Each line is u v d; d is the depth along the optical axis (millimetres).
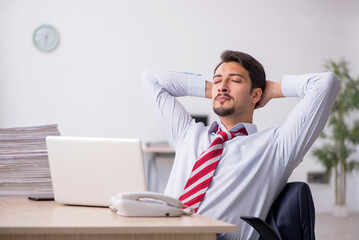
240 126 1919
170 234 1148
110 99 6230
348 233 4973
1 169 1757
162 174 6285
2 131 1750
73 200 1540
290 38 6598
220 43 6473
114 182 1475
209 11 6457
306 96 1824
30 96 6031
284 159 1799
